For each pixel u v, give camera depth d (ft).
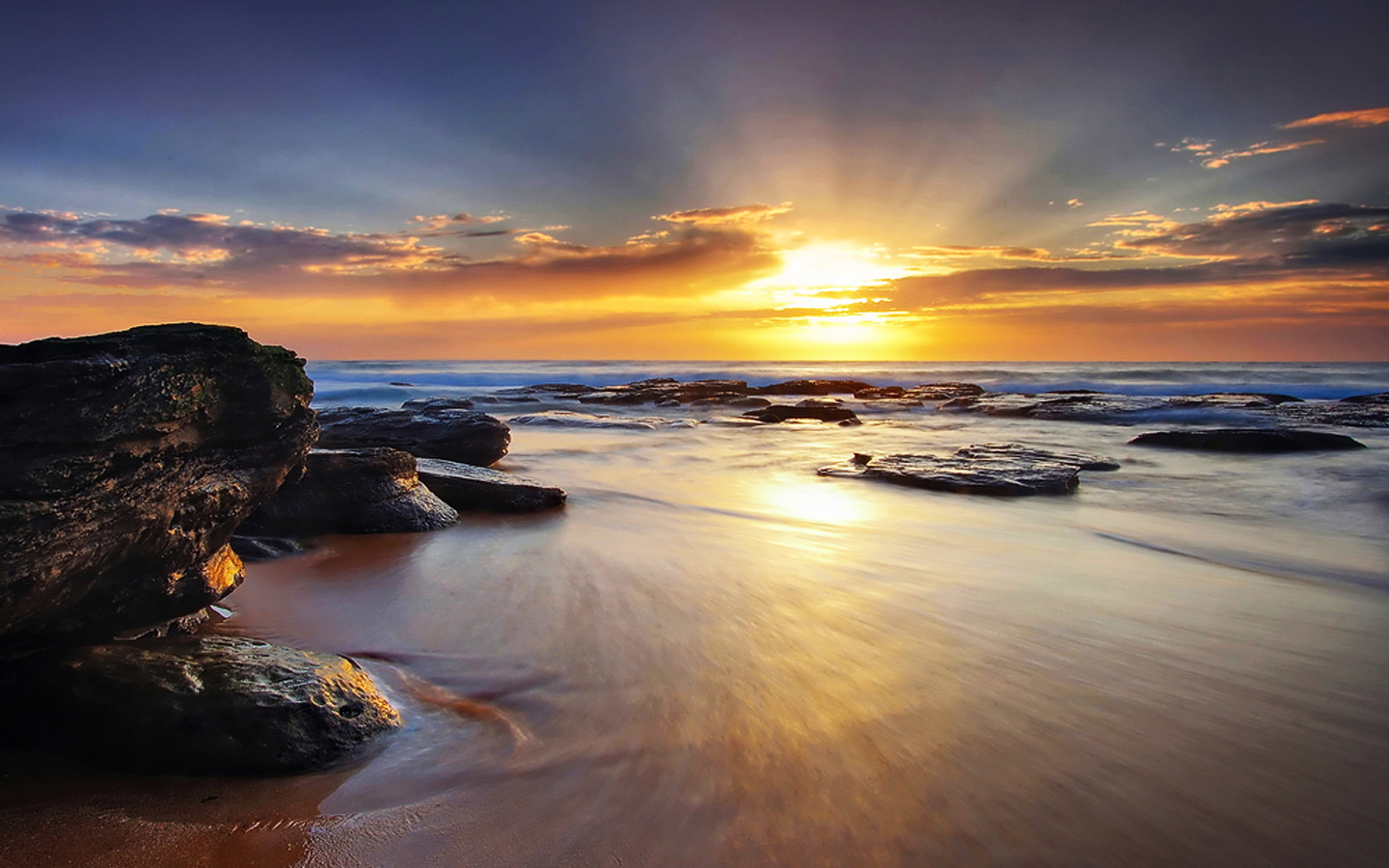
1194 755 11.44
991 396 102.58
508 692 13.83
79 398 11.49
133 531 12.78
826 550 24.61
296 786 10.77
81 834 9.53
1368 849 9.30
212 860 9.08
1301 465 41.98
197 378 13.79
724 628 16.98
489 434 43.98
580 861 9.04
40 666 12.31
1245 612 18.20
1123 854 9.17
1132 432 66.03
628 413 99.91
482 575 21.56
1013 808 10.05
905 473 38.83
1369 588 20.42
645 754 11.49
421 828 9.73
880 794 10.36
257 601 19.26
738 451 54.34
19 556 10.57
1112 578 21.31
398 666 15.11
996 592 19.77
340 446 42.45
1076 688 13.79
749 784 10.62
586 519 29.99
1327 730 12.25
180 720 11.35
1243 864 9.02
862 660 15.08
